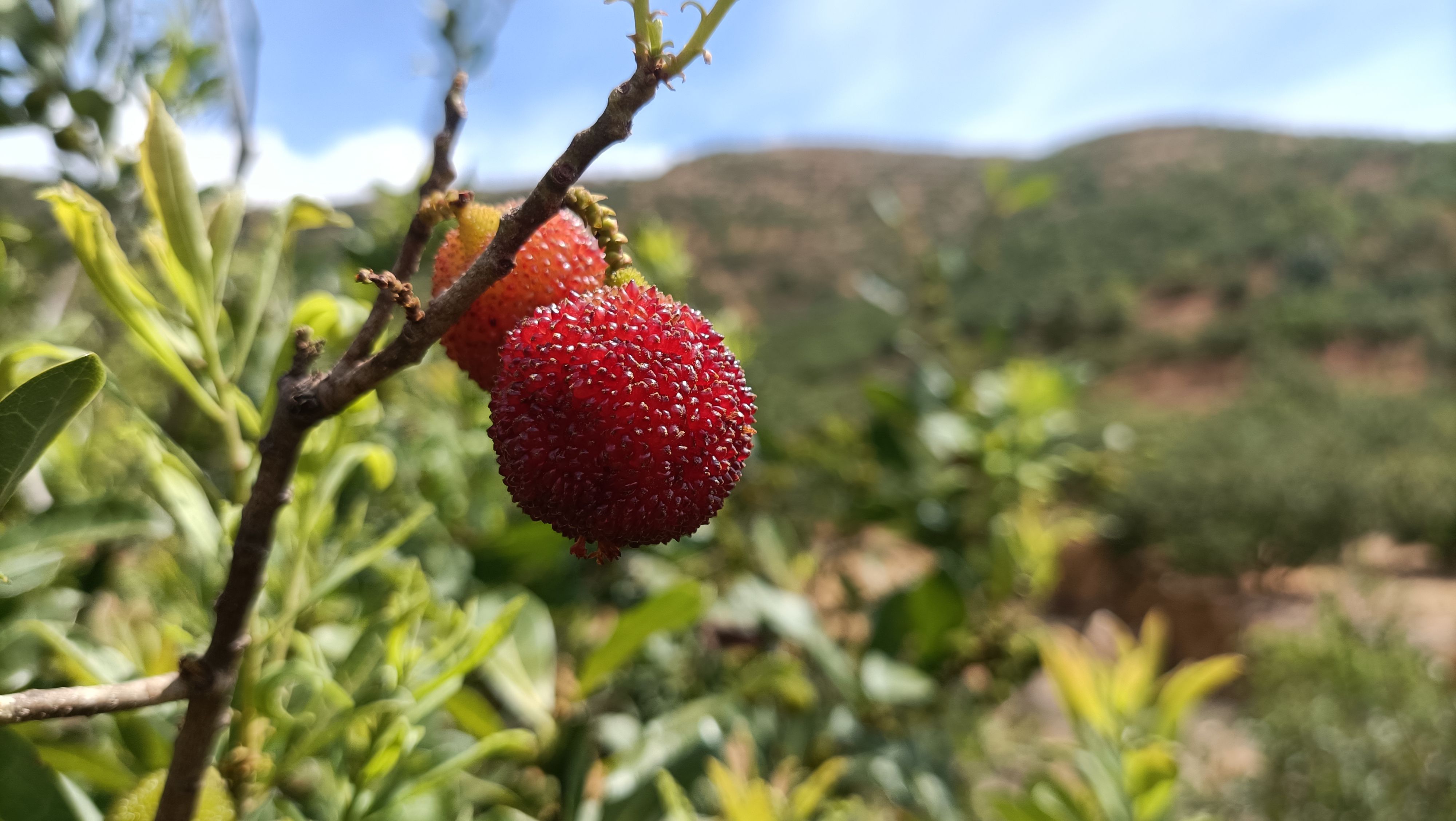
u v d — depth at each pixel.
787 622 0.17
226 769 0.07
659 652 0.18
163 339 0.07
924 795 0.16
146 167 0.07
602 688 0.17
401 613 0.08
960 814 0.18
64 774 0.08
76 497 0.12
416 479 0.15
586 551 0.06
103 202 0.12
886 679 0.17
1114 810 0.15
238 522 0.08
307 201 0.08
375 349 0.09
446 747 0.09
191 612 0.10
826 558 0.26
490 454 0.16
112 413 0.15
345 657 0.09
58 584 0.11
